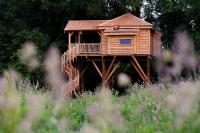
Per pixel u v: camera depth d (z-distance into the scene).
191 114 5.30
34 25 55.72
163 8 54.00
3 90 5.76
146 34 40.12
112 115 5.03
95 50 39.44
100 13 53.06
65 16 54.00
